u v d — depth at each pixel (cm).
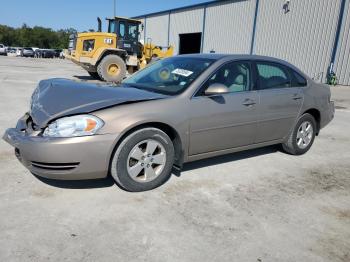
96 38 1525
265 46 2214
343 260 262
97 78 1705
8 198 323
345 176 443
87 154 311
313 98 515
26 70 2000
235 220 309
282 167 461
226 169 437
